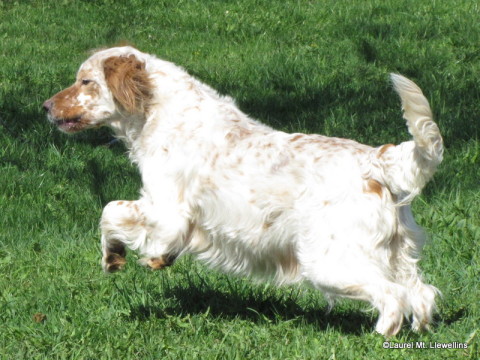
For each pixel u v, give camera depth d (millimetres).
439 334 7371
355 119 14422
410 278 7332
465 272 8758
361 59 17984
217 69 17672
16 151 13109
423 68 17156
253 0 22516
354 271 6973
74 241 10398
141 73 7824
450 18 20156
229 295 8617
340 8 21344
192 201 7633
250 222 7410
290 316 8172
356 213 6973
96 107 8023
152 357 7148
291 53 18547
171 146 7711
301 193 7172
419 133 6738
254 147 7453
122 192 11836
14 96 15625
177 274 9297
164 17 21734
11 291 8828
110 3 22922
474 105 14859
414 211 10688
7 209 11180
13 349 7410
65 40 20312
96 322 7895
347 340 7238
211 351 7191
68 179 12297
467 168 12000
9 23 21422
